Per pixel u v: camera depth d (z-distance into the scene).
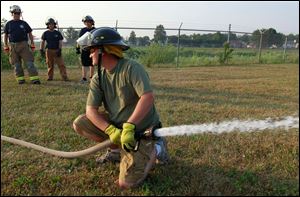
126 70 2.77
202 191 2.76
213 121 4.78
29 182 2.92
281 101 6.57
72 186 2.88
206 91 7.53
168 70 12.73
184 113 5.26
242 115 5.18
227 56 16.86
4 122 4.62
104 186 2.87
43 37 8.55
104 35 2.74
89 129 3.14
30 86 7.54
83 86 7.64
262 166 3.22
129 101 2.86
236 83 9.00
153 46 15.80
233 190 2.79
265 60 18.28
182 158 3.42
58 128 4.37
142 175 2.81
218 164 3.28
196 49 18.53
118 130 2.77
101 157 3.35
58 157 3.46
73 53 14.55
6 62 11.95
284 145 3.79
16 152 3.61
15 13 7.69
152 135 2.79
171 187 2.83
